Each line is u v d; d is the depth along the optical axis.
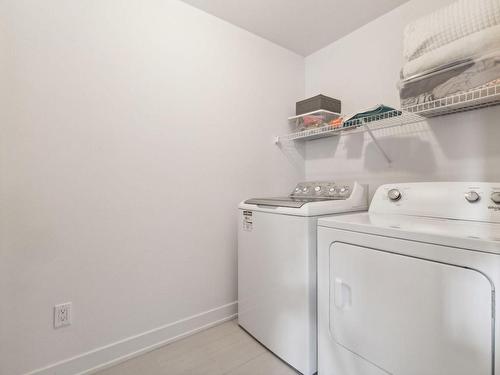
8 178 1.15
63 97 1.28
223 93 1.85
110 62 1.41
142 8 1.52
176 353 1.50
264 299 1.53
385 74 1.80
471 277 0.80
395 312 0.97
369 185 1.89
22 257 1.18
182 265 1.66
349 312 1.13
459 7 1.17
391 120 1.63
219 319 1.81
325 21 1.89
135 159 1.48
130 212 1.46
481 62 1.09
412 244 0.93
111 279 1.40
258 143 2.04
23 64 1.18
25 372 1.18
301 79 2.34
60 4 1.27
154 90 1.55
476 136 1.40
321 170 2.22
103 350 1.37
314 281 1.29
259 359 1.44
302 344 1.29
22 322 1.18
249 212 1.64
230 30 1.90
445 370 0.85
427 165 1.59
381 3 1.70
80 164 1.32
